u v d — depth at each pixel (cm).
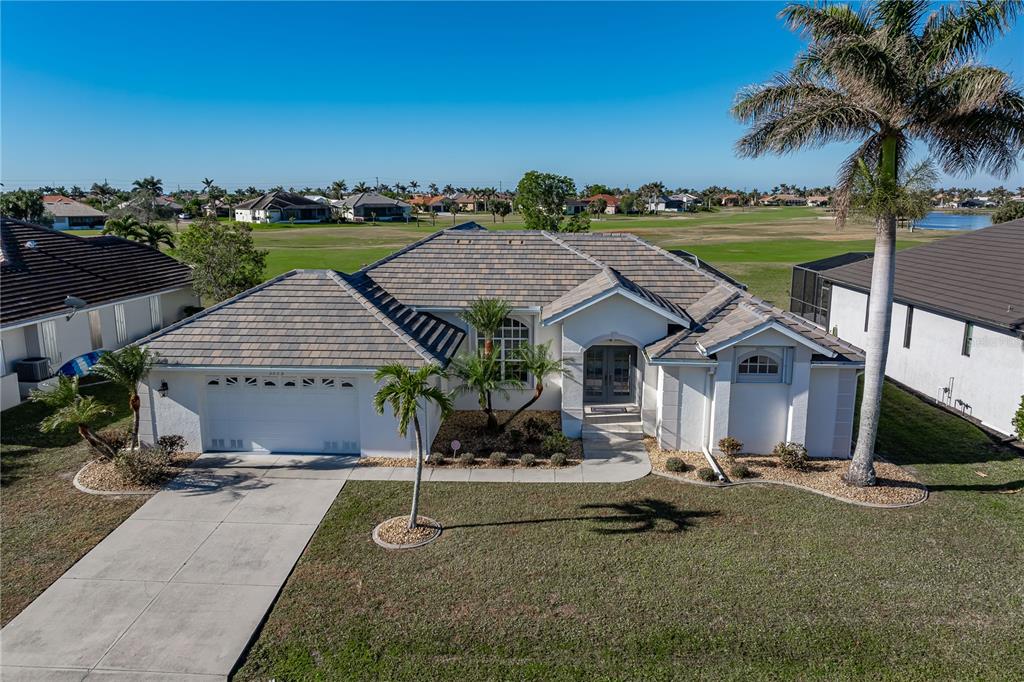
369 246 7412
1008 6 1288
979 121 1430
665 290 2089
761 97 1526
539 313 2011
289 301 1867
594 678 945
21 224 2848
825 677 950
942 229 10262
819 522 1394
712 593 1137
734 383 1720
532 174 6253
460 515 1419
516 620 1066
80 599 1123
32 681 937
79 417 1530
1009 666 970
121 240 3322
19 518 1398
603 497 1509
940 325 2212
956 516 1427
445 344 1889
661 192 19725
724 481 1585
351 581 1173
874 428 1535
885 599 1124
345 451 1750
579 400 1875
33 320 2184
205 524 1377
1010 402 1903
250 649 1008
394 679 943
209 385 1738
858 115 1456
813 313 3306
